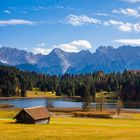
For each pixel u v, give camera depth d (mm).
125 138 74688
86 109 191875
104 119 142750
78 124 112500
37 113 112188
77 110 193375
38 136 75875
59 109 198250
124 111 192375
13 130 88562
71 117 152750
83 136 76938
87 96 198750
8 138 72312
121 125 114250
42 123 112438
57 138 73312
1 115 145875
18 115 112000
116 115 161125
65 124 111500
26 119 110875
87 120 132125
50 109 197375
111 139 73062
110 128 100188
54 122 119500
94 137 75625
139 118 152750
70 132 85312
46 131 86688
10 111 170125
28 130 88625
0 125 103688
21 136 75500
